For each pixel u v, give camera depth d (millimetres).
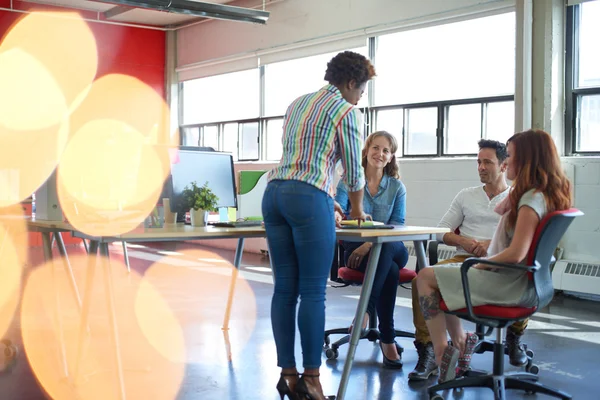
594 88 5793
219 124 10195
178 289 6035
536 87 5984
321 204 2646
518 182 2734
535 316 4938
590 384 3213
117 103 10586
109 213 3338
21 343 3861
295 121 2754
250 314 4879
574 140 5961
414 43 7113
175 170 3545
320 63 8406
